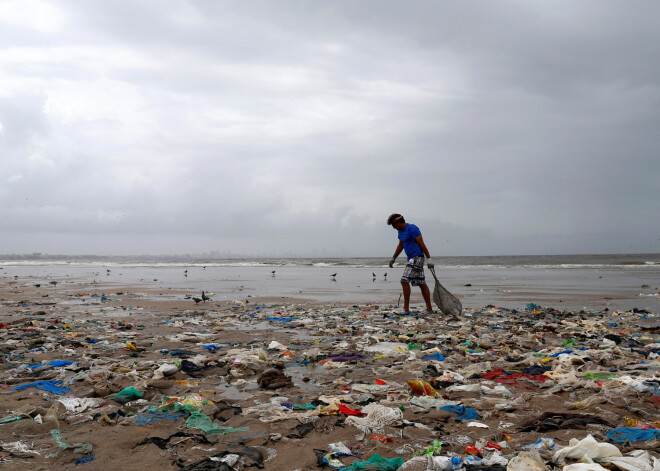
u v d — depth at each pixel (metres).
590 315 10.70
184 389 4.79
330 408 3.99
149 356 6.37
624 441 3.22
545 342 7.55
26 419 3.68
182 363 5.65
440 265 48.38
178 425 3.65
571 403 4.18
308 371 5.69
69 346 7.02
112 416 3.91
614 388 4.50
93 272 35.28
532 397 4.40
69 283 22.31
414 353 6.59
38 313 10.81
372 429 3.55
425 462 2.91
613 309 11.91
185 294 16.55
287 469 2.91
